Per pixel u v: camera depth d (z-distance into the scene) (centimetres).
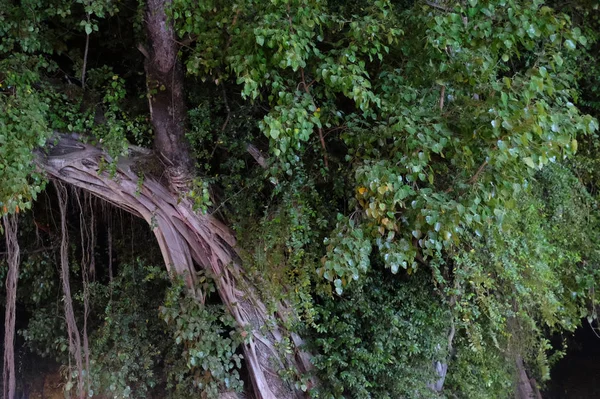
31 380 980
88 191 761
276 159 674
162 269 882
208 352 686
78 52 785
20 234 882
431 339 757
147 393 810
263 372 716
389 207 527
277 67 602
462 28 522
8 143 561
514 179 493
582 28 775
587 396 985
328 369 714
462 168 531
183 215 730
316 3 545
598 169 833
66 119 718
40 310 898
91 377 769
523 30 493
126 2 807
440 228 500
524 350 800
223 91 753
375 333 743
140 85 850
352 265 529
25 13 664
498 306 729
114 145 679
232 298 726
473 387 801
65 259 805
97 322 891
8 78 617
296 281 690
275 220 668
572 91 531
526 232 725
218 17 607
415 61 581
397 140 534
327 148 702
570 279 805
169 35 650
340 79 532
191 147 730
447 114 532
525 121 454
